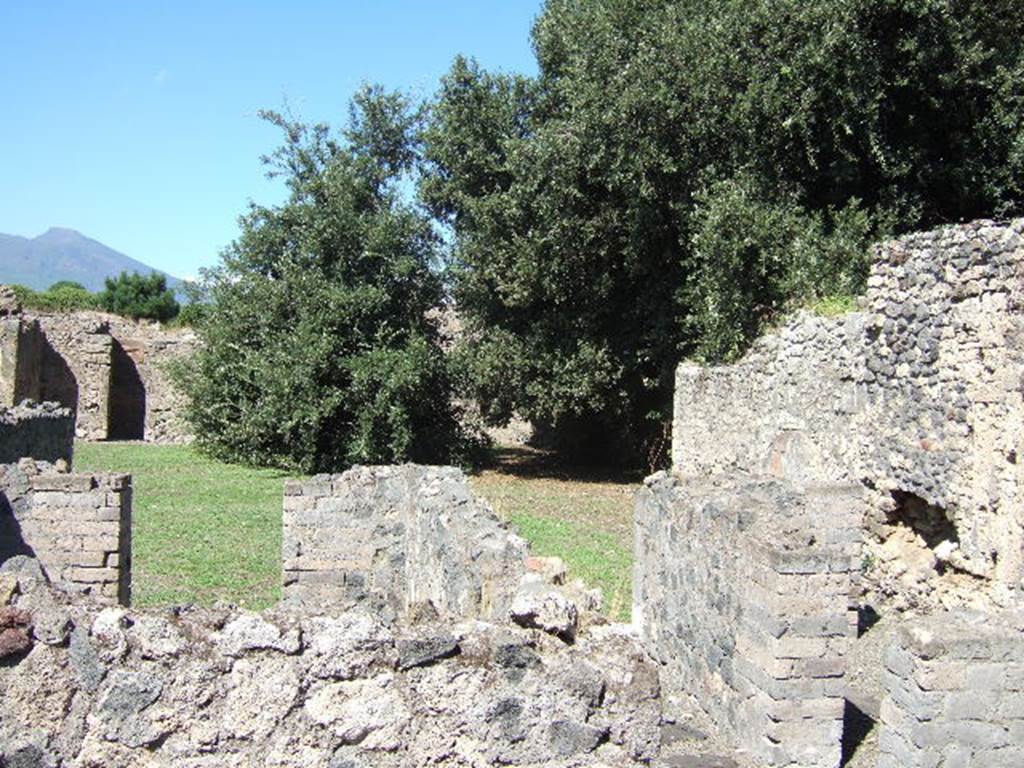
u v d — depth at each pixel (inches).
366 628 175.2
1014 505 363.6
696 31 779.4
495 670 176.2
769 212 734.5
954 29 738.8
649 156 792.3
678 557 348.2
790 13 740.0
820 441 518.9
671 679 353.4
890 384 450.0
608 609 436.1
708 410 700.7
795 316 561.3
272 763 172.7
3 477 407.2
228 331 958.4
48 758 170.7
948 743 235.3
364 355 923.4
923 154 784.3
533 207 885.2
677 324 858.8
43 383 1162.0
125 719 171.8
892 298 447.8
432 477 436.1
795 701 262.5
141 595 449.4
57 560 408.8
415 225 967.6
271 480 839.7
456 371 965.2
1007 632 239.5
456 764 175.5
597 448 1091.3
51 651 172.1
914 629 242.2
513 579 268.7
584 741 176.2
